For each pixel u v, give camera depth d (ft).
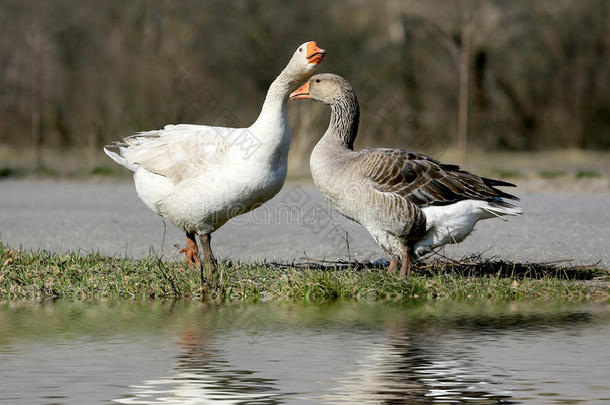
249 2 174.81
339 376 25.66
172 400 23.56
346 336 30.55
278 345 29.35
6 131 169.89
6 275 40.98
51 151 160.66
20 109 169.89
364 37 175.11
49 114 168.45
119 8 171.32
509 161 139.33
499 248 51.62
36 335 30.76
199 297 38.45
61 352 28.45
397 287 38.60
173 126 41.27
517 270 43.78
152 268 42.24
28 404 23.21
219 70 169.99
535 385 24.81
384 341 29.68
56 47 170.30
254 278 40.55
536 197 86.63
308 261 45.50
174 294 38.78
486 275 41.98
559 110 178.91
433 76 170.50
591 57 177.88
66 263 43.34
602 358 27.55
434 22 167.12
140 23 169.89
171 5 171.22
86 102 159.84
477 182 40.09
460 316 34.09
